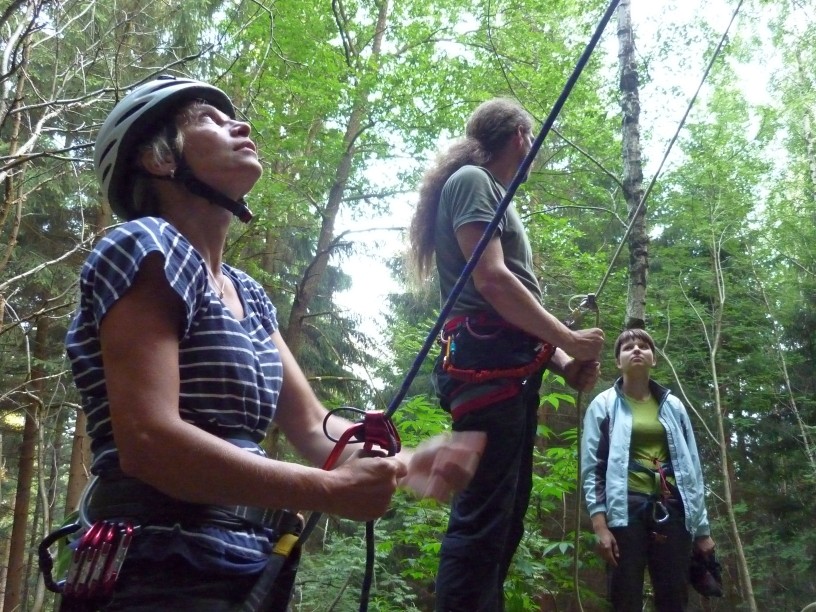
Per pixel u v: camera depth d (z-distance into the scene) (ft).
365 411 5.10
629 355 15.03
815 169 43.42
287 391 5.98
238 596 4.56
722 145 36.24
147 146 5.40
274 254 43.29
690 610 36.99
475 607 8.38
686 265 38.40
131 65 17.37
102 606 4.33
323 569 20.30
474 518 8.46
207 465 4.17
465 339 8.73
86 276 4.58
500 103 9.87
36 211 36.17
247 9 26.21
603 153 29.76
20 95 13.19
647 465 14.29
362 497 4.50
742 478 40.45
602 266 30.42
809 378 40.88
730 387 40.27
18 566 35.73
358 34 34.71
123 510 4.47
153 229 4.67
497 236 8.57
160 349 4.37
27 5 13.06
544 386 25.63
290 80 30.40
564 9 30.17
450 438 6.30
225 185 5.43
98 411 4.66
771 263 42.32
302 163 32.76
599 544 14.08
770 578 36.73
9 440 41.27
